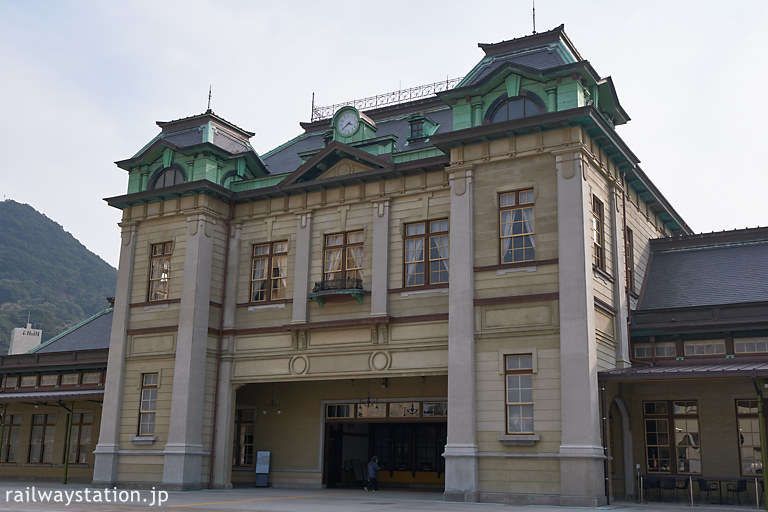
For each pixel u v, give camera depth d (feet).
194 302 96.02
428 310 85.76
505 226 80.79
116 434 97.91
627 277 91.40
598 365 76.64
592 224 80.74
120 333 101.24
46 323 462.60
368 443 112.37
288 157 113.70
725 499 79.66
